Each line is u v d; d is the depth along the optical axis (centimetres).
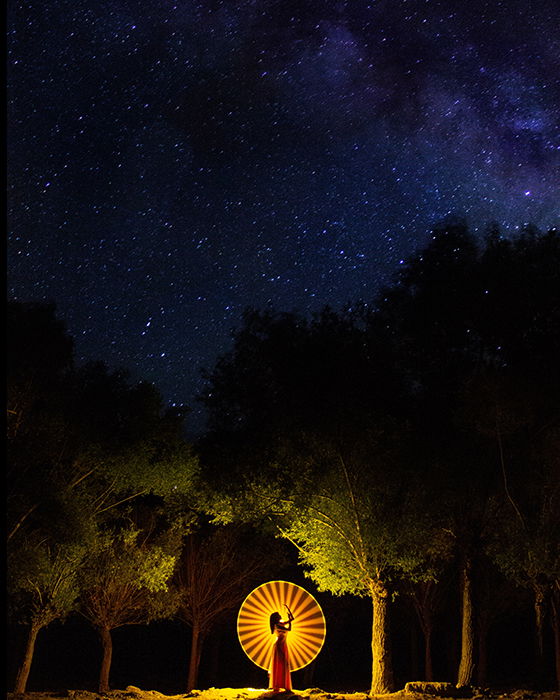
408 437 2062
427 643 3331
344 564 2123
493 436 2047
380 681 2038
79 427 2145
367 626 4516
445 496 2067
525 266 2030
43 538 2027
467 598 2206
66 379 2134
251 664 4269
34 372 1886
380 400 2123
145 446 2362
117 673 4244
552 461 2164
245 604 1888
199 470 2436
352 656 4472
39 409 1945
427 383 2173
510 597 3200
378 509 2088
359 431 2058
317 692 2033
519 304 2003
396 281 2220
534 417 2025
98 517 2467
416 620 3734
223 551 3212
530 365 1961
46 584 2180
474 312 2062
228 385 2198
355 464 2097
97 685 3850
